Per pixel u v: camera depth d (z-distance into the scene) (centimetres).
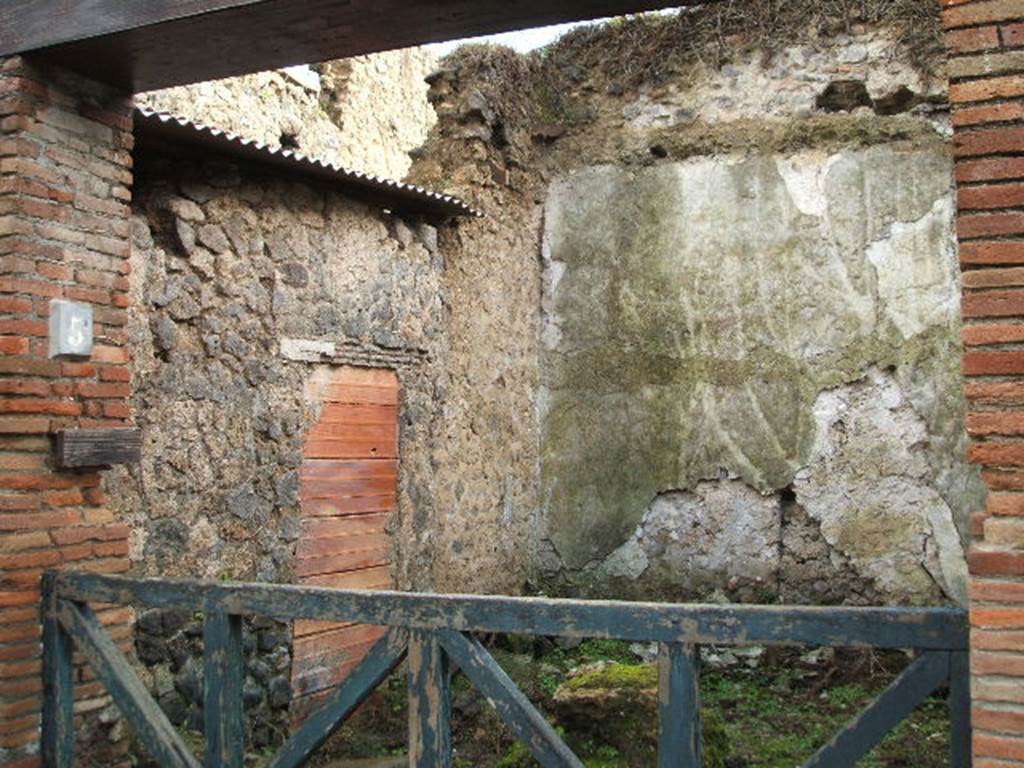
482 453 779
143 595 348
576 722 477
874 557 750
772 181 798
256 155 546
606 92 858
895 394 754
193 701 504
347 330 632
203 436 526
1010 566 242
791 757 546
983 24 256
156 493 497
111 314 415
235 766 327
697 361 806
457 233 761
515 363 827
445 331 739
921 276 754
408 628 302
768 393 785
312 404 605
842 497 761
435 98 806
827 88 795
